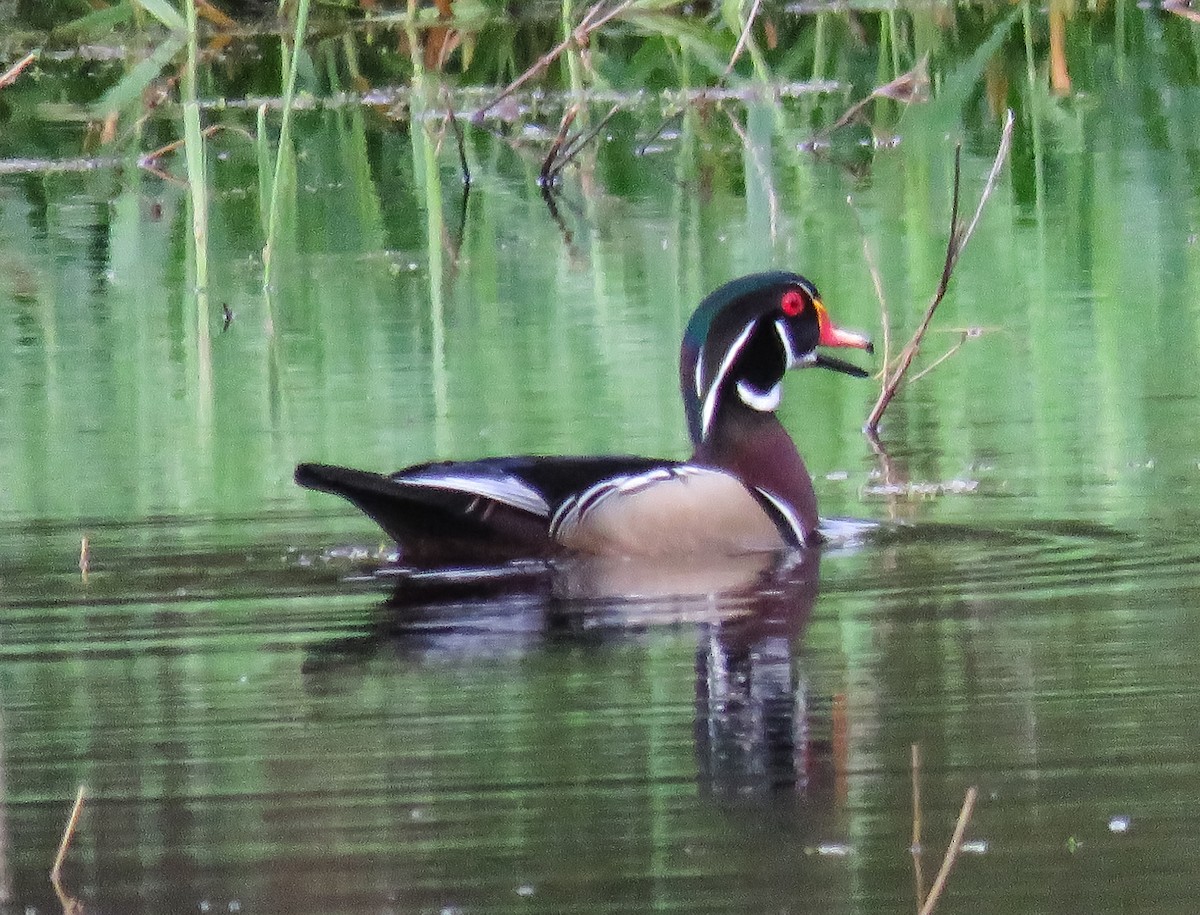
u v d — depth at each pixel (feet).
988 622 35.99
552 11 104.83
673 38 100.99
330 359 59.36
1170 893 25.00
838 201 76.48
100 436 52.11
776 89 94.02
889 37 99.50
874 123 90.02
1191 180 77.41
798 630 35.94
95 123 93.66
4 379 58.18
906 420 53.16
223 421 53.21
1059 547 41.09
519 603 38.27
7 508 45.78
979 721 30.89
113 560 41.55
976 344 59.31
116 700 32.91
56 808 28.68
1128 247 68.49
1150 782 28.45
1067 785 28.45
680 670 33.73
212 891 25.82
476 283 67.67
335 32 105.40
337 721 31.68
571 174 84.38
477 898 25.40
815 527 43.78
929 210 74.18
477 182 83.35
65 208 80.74
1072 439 50.11
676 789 28.66
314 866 26.43
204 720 31.91
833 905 25.00
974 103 93.30
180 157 88.94
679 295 64.64
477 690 32.94
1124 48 101.35
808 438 51.80
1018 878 25.59
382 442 50.60
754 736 30.37
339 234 76.02
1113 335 59.36
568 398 54.24
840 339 46.37
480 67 100.58
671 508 42.16
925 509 44.93
